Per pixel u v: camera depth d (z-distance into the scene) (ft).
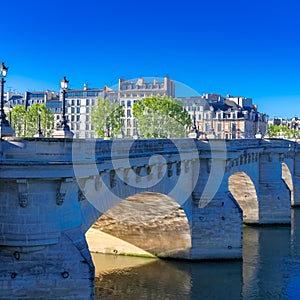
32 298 83.51
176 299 124.26
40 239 83.82
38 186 83.71
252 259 161.89
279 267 152.46
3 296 82.99
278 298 126.41
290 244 186.09
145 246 158.51
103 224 154.61
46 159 83.35
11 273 83.20
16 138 82.48
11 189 83.20
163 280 137.69
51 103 531.91
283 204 226.99
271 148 226.58
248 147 203.31
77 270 85.66
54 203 85.25
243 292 130.41
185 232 153.48
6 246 83.56
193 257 153.89
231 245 155.43
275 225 226.58
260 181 228.43
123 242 160.97
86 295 85.92
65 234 86.69
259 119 642.63
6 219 83.41
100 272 144.05
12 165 80.28
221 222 155.12
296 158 296.10
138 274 142.41
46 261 84.64
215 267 150.00
